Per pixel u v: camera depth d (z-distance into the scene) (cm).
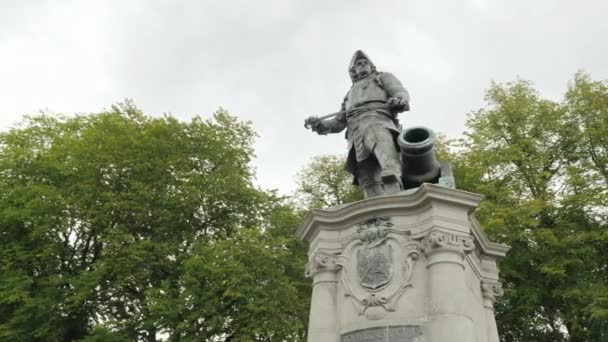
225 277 1827
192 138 2255
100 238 1950
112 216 2017
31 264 1981
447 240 724
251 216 2183
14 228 2012
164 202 2017
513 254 1833
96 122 2255
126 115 2361
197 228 2131
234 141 2361
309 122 952
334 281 780
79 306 1903
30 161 2147
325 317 757
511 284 1877
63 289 1917
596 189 1872
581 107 2078
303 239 858
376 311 724
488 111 2220
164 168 2105
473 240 803
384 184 823
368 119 884
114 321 1827
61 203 1973
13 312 1881
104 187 2055
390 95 899
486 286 838
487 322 812
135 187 1992
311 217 817
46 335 1845
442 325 681
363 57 950
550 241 1775
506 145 2144
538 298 1783
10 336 1792
